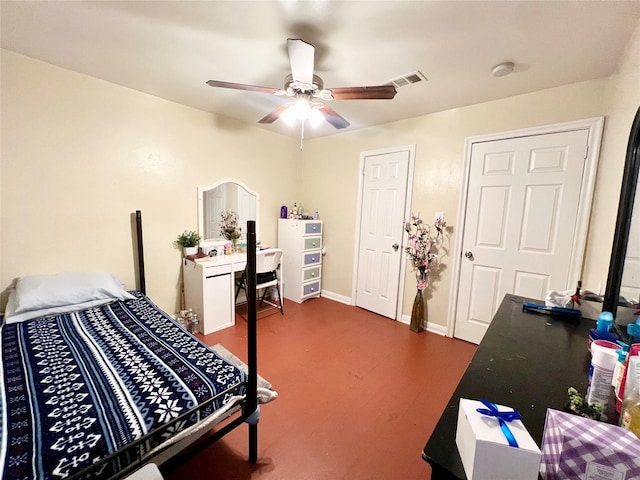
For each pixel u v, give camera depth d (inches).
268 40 66.1
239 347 99.0
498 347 44.4
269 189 145.6
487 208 99.8
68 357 53.6
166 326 70.4
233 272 114.7
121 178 97.2
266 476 52.6
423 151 114.2
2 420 36.9
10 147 77.0
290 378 82.0
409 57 71.1
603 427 22.1
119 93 93.9
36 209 82.3
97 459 34.0
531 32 59.8
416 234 117.0
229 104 109.1
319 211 156.4
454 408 30.4
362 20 57.6
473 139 100.9
